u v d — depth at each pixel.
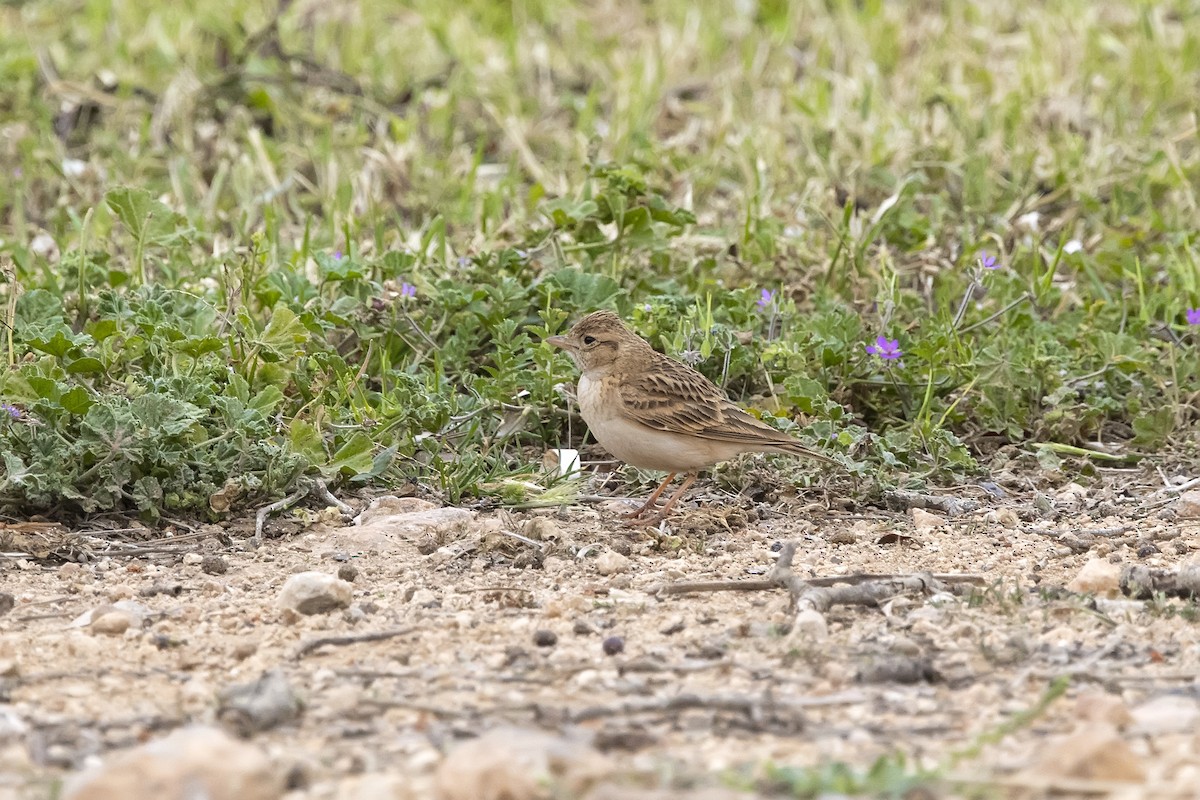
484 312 13.81
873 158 18.97
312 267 15.55
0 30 24.88
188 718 7.43
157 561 10.38
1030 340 14.30
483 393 12.83
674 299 14.25
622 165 17.66
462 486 11.66
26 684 7.95
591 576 10.06
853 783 6.19
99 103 21.05
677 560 10.44
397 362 13.78
